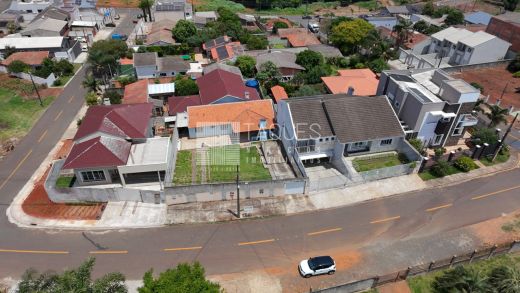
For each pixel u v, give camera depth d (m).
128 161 46.28
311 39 97.00
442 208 44.38
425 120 51.97
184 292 25.20
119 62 80.00
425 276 35.56
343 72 76.94
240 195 44.78
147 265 36.88
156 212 43.06
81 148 46.72
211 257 37.81
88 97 64.81
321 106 52.31
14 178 48.97
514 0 135.38
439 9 130.62
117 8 129.75
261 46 92.38
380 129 51.06
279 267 36.84
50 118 63.00
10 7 111.81
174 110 61.09
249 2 155.88
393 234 40.81
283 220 42.44
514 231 41.34
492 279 33.44
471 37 86.25
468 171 50.03
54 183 45.28
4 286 34.78
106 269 36.38
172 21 103.50
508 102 69.44
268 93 71.44
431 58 91.00
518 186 48.00
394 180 48.34
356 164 50.28
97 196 43.94
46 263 37.06
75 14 107.81
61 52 84.75
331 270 35.94
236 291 34.34
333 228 41.47
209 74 70.19
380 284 34.59
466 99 51.06
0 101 66.75
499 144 51.31
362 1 163.88
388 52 90.06
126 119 51.25
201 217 42.56
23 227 41.22
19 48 83.38
